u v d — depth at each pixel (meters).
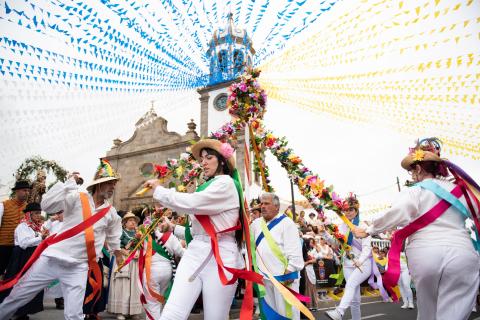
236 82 3.83
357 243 4.59
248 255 2.45
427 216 2.63
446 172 2.93
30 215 4.80
